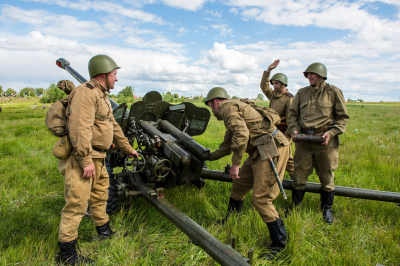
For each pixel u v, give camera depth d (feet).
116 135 9.47
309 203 12.35
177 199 12.28
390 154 20.89
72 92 7.91
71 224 8.00
